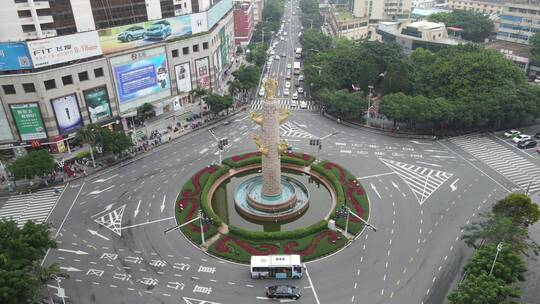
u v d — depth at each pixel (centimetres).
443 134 12719
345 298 6881
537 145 12031
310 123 13750
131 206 9438
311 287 7119
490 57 13825
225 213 9450
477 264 6556
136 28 12706
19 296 6047
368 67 15175
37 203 9631
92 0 12244
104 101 12431
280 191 9531
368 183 10188
